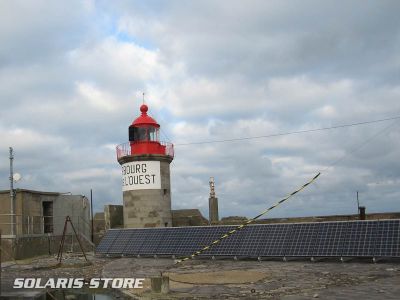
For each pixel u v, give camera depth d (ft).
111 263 80.48
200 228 86.07
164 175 118.01
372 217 96.63
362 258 64.54
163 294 45.68
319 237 69.77
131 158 115.65
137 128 117.91
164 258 83.76
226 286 49.24
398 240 61.87
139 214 114.52
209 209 146.82
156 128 120.06
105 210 139.44
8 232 110.01
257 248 74.13
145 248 89.15
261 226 78.13
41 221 120.67
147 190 114.73
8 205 112.37
